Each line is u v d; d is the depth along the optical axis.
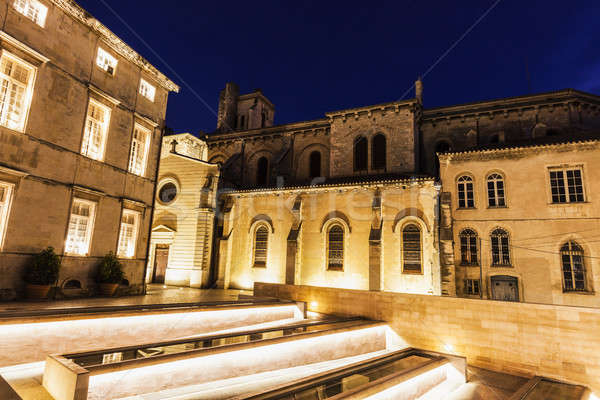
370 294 15.37
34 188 13.79
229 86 41.38
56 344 8.47
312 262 23.45
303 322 14.14
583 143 19.14
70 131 15.30
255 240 25.84
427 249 20.55
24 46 13.39
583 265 18.28
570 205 19.02
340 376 8.65
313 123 32.06
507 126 25.58
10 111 13.30
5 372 7.39
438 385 10.45
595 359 11.20
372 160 27.39
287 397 7.01
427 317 14.04
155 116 20.41
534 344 12.12
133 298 16.27
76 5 15.51
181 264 25.55
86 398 5.66
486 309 13.06
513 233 19.94
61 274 14.59
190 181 27.11
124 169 18.06
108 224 16.95
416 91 29.08
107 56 17.41
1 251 12.69
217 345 9.19
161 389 7.18
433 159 27.38
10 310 9.41
